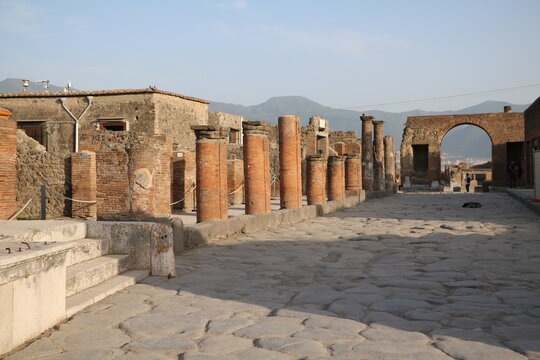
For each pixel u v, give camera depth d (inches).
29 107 1082.7
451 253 334.6
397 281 249.8
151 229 266.1
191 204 716.7
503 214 636.1
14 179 434.3
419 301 208.8
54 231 250.7
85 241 257.1
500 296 216.2
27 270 167.0
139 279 255.0
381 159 1209.4
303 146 1141.1
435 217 612.4
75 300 206.4
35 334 171.2
